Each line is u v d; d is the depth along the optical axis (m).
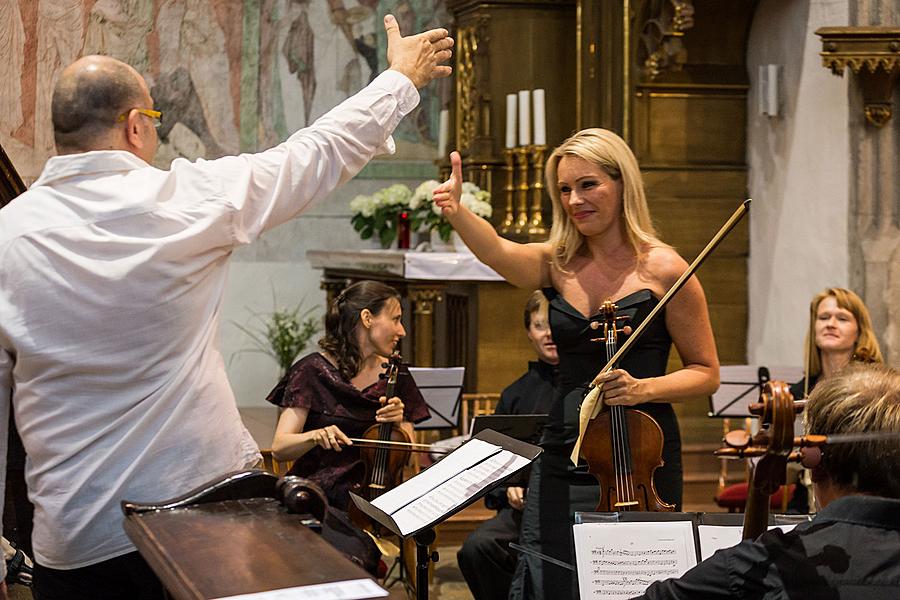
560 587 3.64
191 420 2.62
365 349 5.07
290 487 2.56
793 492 6.07
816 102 8.05
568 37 9.82
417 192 9.11
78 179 2.58
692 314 3.77
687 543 2.88
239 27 11.01
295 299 11.48
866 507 2.13
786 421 1.95
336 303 5.09
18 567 4.80
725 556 2.23
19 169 9.66
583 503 3.71
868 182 7.53
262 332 11.39
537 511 3.78
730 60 9.17
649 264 3.79
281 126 11.25
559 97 9.84
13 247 2.52
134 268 2.50
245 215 2.64
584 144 3.77
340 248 11.53
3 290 2.53
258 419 10.17
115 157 2.60
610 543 2.89
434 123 11.62
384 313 5.03
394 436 5.01
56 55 9.81
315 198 2.76
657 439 3.65
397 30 2.98
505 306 8.72
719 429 8.85
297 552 2.25
